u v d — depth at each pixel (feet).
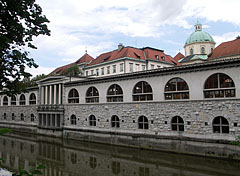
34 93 150.82
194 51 206.18
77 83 119.85
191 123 75.77
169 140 80.59
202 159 69.72
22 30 35.22
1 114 177.27
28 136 136.67
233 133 66.54
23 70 38.14
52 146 105.91
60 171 66.90
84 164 73.87
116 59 170.91
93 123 110.32
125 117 95.66
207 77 73.46
